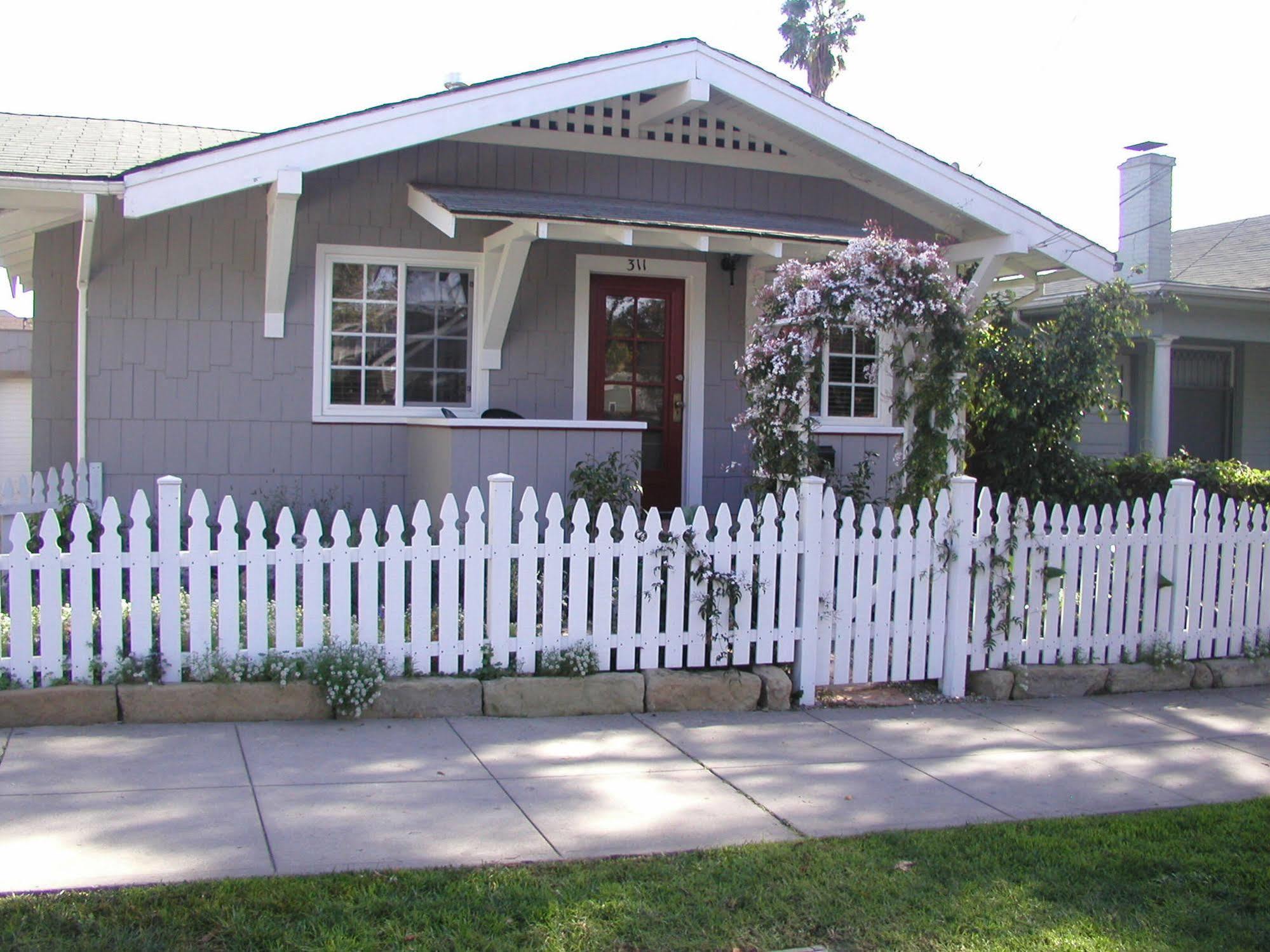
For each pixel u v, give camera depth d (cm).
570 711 654
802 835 488
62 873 406
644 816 499
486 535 769
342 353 998
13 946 353
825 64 2638
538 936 383
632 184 1066
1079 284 1591
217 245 952
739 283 1109
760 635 700
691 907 410
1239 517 842
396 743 582
